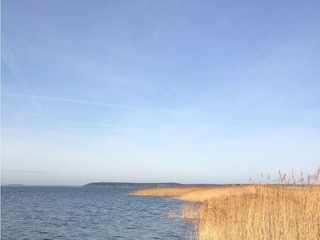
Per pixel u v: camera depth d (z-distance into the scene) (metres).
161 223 33.81
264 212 16.97
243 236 18.06
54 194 130.25
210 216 21.19
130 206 60.59
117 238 25.72
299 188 15.77
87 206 61.56
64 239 25.36
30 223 34.53
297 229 15.34
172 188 113.69
